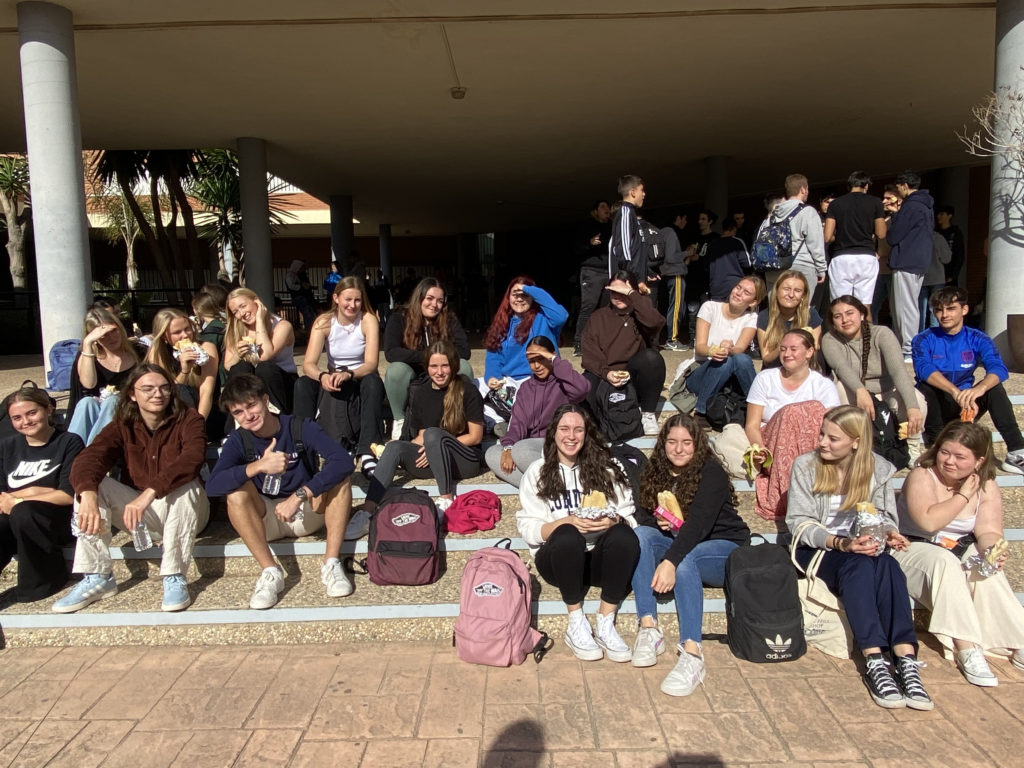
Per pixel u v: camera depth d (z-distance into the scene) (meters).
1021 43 5.52
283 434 3.72
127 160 12.46
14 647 3.41
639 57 7.10
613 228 5.96
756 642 3.08
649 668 3.11
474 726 2.70
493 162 11.80
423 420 4.32
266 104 8.34
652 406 4.70
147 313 14.09
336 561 3.64
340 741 2.63
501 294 23.52
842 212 6.06
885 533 3.07
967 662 2.95
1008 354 5.61
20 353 10.55
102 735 2.70
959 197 12.61
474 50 6.81
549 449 3.58
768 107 8.87
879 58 7.22
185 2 5.66
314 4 5.78
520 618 3.17
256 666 3.19
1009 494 4.05
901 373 4.15
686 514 3.42
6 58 6.63
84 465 3.53
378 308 15.91
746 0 5.86
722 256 7.18
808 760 2.47
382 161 11.55
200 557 3.87
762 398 4.09
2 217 17.00
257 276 10.06
